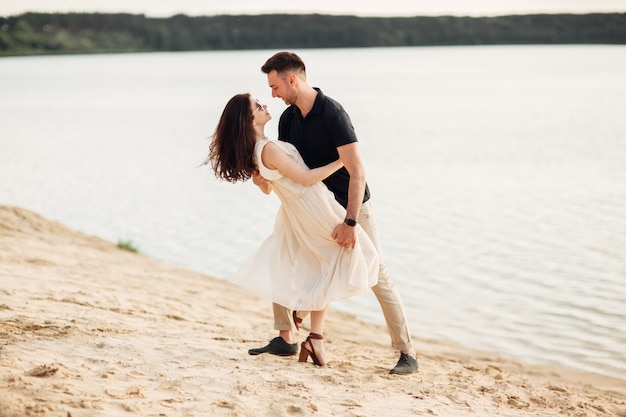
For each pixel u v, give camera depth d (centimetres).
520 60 17750
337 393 496
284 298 556
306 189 537
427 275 1341
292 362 580
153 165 2969
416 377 597
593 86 7650
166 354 556
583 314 1115
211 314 885
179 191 2353
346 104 6116
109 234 1750
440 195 2162
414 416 465
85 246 1345
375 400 491
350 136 537
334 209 550
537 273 1344
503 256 1466
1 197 2231
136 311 790
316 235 548
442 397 535
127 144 3725
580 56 19588
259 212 2017
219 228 1822
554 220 1791
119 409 404
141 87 9894
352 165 535
